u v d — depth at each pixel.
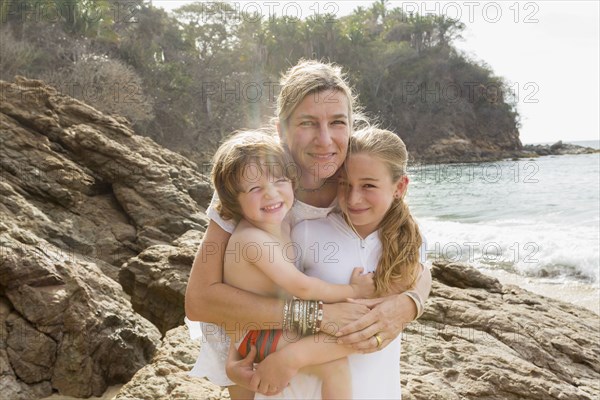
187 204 12.68
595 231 17.62
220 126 41.38
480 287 6.71
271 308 2.04
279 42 49.16
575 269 13.41
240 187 2.06
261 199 2.06
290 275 2.05
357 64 51.84
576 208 22.91
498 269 13.88
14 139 12.10
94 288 6.72
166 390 3.64
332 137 2.16
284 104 2.25
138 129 36.75
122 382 6.29
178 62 44.94
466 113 54.88
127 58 41.38
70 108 14.05
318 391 2.13
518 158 56.78
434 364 4.28
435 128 52.53
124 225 12.05
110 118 14.54
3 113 12.84
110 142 12.80
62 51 32.59
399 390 2.30
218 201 2.18
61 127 13.20
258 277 2.10
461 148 51.75
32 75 30.31
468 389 3.96
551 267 13.64
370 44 54.78
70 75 29.45
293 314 2.04
